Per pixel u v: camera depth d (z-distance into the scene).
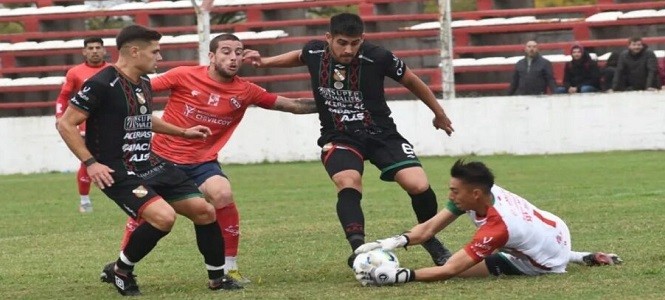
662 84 50.75
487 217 18.28
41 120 54.78
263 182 43.47
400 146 20.53
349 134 20.42
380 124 20.56
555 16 64.19
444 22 51.22
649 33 60.12
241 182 43.75
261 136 53.28
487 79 60.91
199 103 21.19
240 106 21.41
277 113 53.09
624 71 50.53
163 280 20.92
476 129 51.06
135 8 65.44
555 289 17.42
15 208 37.84
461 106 51.19
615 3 63.28
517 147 50.59
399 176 20.30
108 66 18.70
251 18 64.69
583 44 59.38
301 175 45.94
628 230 24.97
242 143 53.47
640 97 49.16
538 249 18.62
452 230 26.62
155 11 65.12
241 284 19.48
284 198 37.22
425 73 60.28
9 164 55.06
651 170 40.81
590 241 23.34
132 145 18.84
